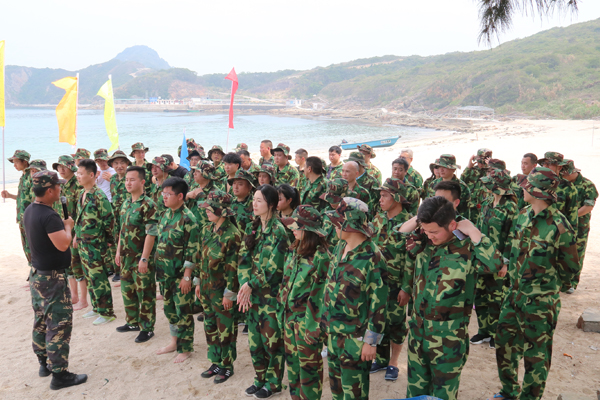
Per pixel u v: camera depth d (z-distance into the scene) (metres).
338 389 3.47
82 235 6.08
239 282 4.28
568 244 3.61
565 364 4.82
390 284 4.34
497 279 5.09
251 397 4.40
